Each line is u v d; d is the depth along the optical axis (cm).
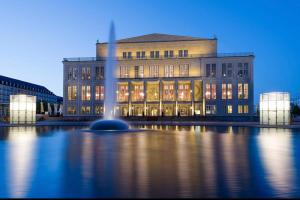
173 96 9562
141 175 1162
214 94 9288
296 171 1238
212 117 7819
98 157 1612
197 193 918
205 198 871
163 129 4375
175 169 1278
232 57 9256
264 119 5138
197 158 1577
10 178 1119
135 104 9600
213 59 9344
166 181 1064
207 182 1052
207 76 9331
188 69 9581
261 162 1453
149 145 2208
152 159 1545
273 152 1814
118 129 3859
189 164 1398
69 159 1543
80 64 9888
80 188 977
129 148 2020
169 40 10044
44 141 2511
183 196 888
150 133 3497
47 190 959
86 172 1219
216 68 9306
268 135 3206
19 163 1429
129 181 1065
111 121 3981
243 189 963
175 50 10012
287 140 2609
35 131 3875
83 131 3772
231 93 9225
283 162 1453
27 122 5719
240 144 2277
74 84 9869
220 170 1259
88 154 1730
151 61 9731
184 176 1143
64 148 2014
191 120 7794
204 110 9256
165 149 1966
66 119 7925
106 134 3322
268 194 911
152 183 1036
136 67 9800
